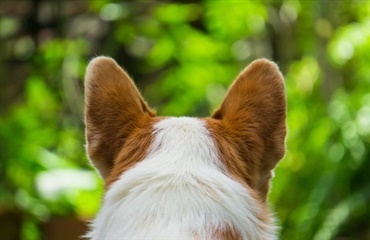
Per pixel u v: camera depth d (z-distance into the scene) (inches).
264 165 187.0
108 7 592.1
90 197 445.1
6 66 621.9
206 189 171.5
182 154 177.6
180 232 164.9
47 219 432.5
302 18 529.0
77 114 573.6
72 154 522.0
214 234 165.8
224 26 540.1
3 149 483.2
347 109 446.3
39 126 517.7
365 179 435.5
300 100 483.2
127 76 192.9
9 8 643.5
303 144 459.5
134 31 610.2
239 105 189.0
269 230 176.9
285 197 451.2
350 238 430.0
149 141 181.3
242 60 558.9
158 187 171.6
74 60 570.3
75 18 642.8
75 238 426.0
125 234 167.3
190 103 536.4
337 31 486.0
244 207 173.0
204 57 543.5
